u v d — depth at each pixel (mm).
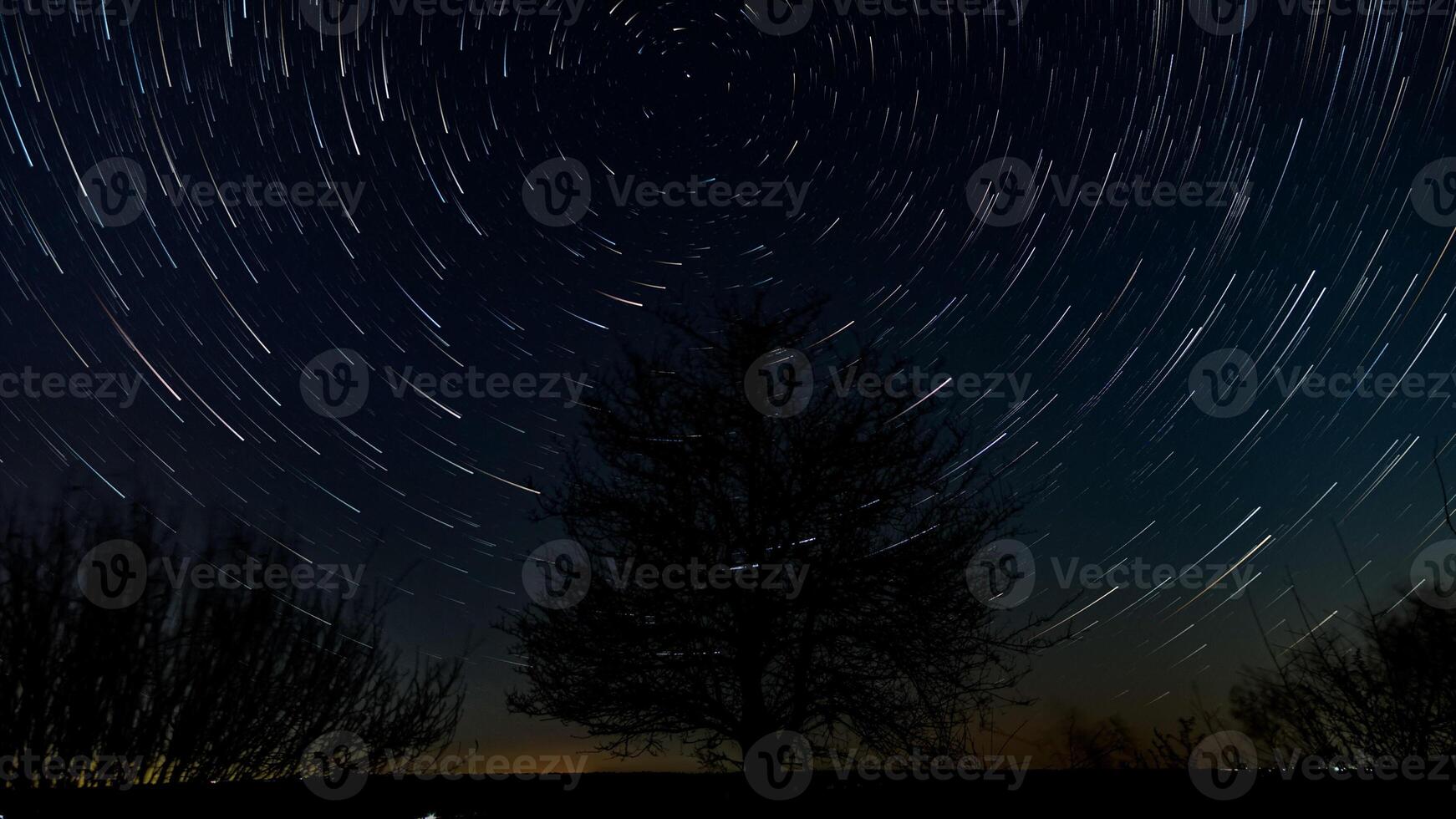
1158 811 5582
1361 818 5141
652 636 8547
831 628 8641
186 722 5758
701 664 8461
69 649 5500
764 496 8750
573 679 8664
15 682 5379
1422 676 5453
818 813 6426
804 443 8852
